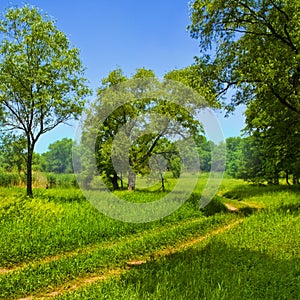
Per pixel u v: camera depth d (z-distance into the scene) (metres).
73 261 9.96
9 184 33.91
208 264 8.62
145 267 8.80
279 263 8.50
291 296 6.52
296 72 18.06
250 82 18.03
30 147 24.25
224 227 15.53
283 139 21.00
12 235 12.39
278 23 17.64
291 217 14.91
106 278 8.59
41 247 11.40
